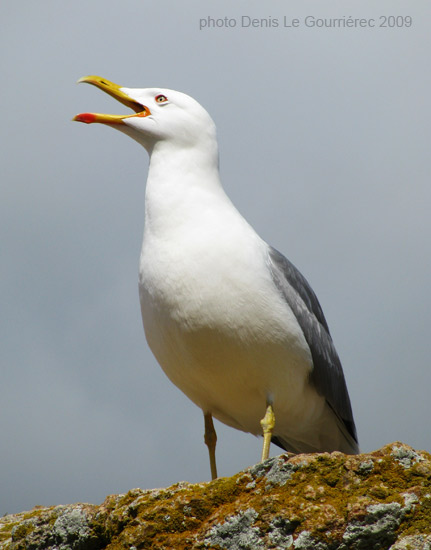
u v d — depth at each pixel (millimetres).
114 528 9891
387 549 8789
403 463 9258
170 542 9500
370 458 9297
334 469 9312
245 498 9477
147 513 9711
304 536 8898
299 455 9555
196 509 9641
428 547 8609
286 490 9312
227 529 9266
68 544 10250
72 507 10430
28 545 10469
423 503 8883
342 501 9070
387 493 9039
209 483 9852
